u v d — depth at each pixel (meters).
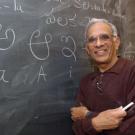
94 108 1.73
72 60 1.99
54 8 1.89
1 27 1.62
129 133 1.56
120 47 2.45
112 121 1.58
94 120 1.64
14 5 1.68
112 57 1.72
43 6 1.82
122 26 2.48
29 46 1.74
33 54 1.76
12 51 1.66
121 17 2.47
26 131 1.72
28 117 1.73
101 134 1.67
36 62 1.77
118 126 1.58
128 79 1.63
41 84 1.80
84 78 1.85
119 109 1.58
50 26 1.86
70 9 1.99
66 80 1.95
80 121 1.72
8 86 1.64
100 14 2.23
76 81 2.01
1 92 1.61
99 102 1.71
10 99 1.65
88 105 1.78
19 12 1.70
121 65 1.70
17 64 1.68
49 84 1.84
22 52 1.71
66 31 1.96
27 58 1.73
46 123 1.82
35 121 1.76
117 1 2.42
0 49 1.62
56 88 1.88
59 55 1.91
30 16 1.75
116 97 1.65
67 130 1.93
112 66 1.72
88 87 1.79
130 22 2.57
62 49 1.93
